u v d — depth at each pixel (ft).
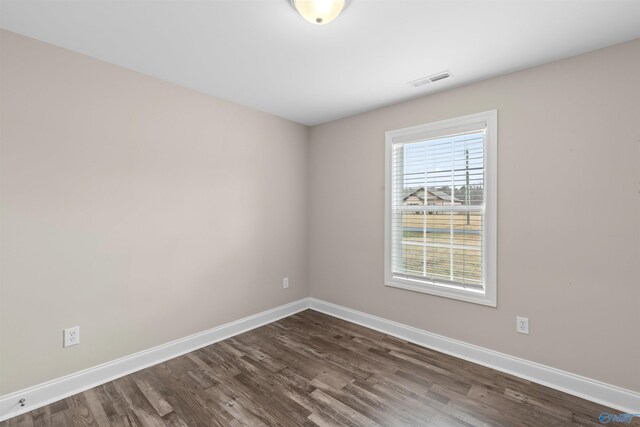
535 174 7.33
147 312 8.07
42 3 5.18
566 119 6.92
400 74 7.88
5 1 5.11
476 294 8.24
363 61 7.22
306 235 12.62
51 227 6.56
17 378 6.17
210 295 9.45
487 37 6.18
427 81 8.29
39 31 6.06
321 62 7.31
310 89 8.92
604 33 5.99
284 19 5.67
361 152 10.91
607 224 6.48
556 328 7.09
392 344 9.36
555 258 7.09
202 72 7.88
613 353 6.42
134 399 6.64
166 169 8.42
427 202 9.30
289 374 7.66
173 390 6.98
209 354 8.71
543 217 7.23
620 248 6.34
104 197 7.30
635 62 6.16
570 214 6.89
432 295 9.14
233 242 10.07
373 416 6.13
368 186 10.72
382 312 10.36
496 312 7.94
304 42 6.45
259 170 10.82
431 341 9.13
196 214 9.09
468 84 8.39
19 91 6.15
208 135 9.36
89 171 7.07
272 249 11.33
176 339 8.66
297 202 12.25
